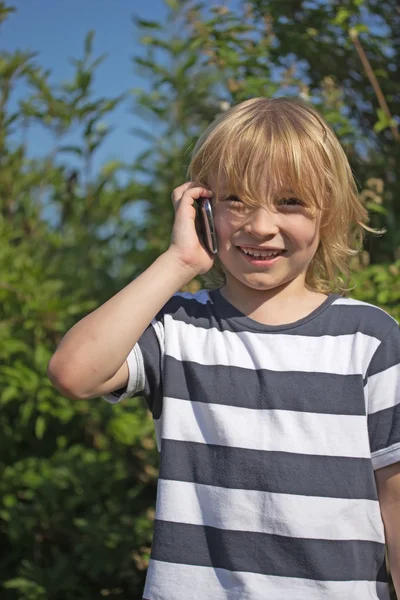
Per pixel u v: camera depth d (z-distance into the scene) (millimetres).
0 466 3080
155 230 3496
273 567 1355
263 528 1371
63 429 3223
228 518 1383
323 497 1373
